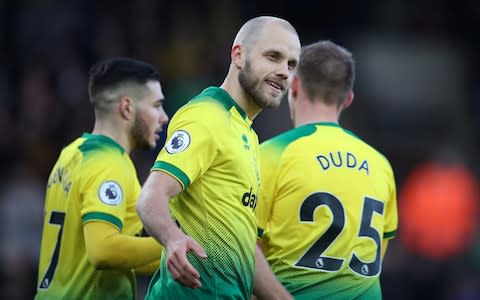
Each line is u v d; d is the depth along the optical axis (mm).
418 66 49656
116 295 19625
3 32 45844
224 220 16953
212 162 16859
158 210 15930
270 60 17359
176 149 16500
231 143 16984
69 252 19625
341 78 19844
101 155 19562
